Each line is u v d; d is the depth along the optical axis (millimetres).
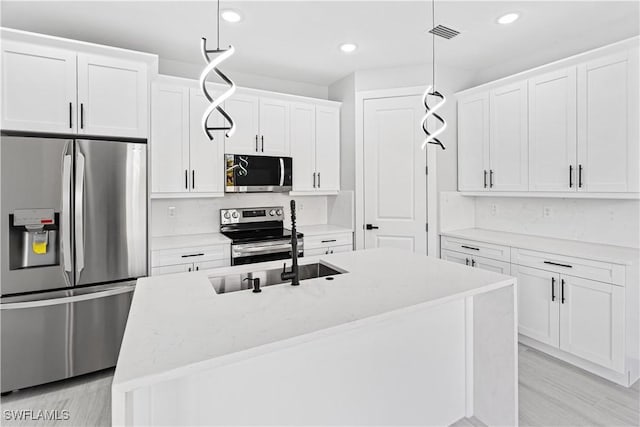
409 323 1730
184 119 3127
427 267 2023
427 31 2744
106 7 2352
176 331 1162
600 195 2432
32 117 2262
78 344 2342
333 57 3289
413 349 1749
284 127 3631
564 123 2629
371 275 1846
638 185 2229
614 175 2344
